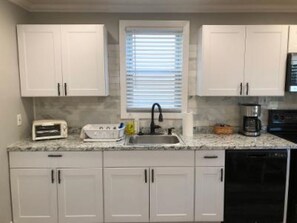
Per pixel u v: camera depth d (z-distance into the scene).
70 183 2.54
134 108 3.15
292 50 2.76
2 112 2.40
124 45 3.01
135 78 3.11
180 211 2.60
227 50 2.76
